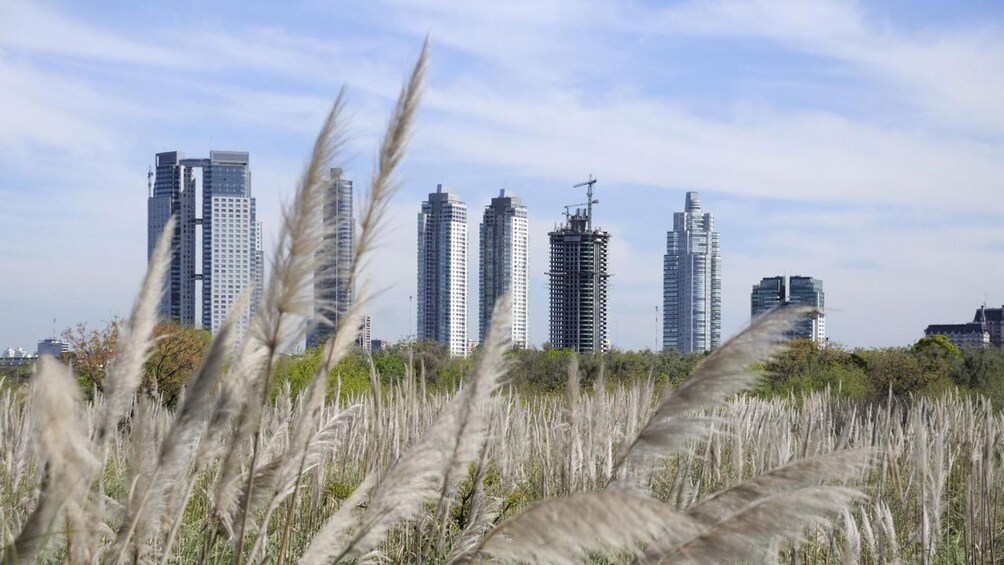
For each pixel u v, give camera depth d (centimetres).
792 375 2895
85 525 349
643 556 323
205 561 461
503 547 295
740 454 872
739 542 312
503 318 407
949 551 870
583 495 291
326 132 346
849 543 562
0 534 425
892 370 2844
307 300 358
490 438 654
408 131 364
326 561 416
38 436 305
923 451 791
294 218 347
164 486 376
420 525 631
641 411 815
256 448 388
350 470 924
